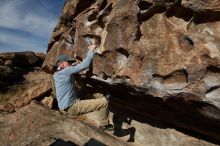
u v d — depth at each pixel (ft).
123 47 16.05
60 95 17.22
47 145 20.24
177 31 14.61
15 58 56.08
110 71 17.03
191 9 13.73
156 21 15.42
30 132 22.56
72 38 21.24
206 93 13.60
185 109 15.21
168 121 17.54
